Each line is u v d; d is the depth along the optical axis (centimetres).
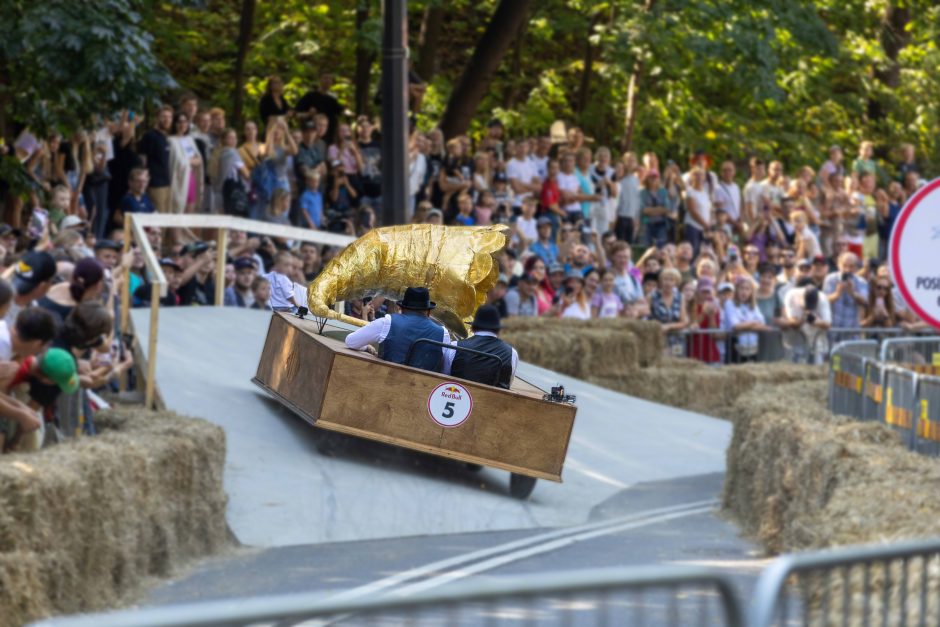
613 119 4159
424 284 1630
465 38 4194
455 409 1430
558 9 3884
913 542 520
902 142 4428
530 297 2541
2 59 1888
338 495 1382
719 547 1233
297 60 3831
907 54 4509
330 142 2709
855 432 1174
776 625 485
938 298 1099
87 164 2155
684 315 2708
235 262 2195
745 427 1366
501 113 3984
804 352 2797
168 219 1905
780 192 3244
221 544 1199
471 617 653
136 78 1841
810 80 4175
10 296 963
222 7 3738
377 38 3241
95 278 1177
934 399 1288
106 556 951
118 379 1692
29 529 841
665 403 2447
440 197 2689
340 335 1612
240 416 1598
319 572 1102
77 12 1791
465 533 1319
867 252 3422
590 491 1564
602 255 2861
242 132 3431
